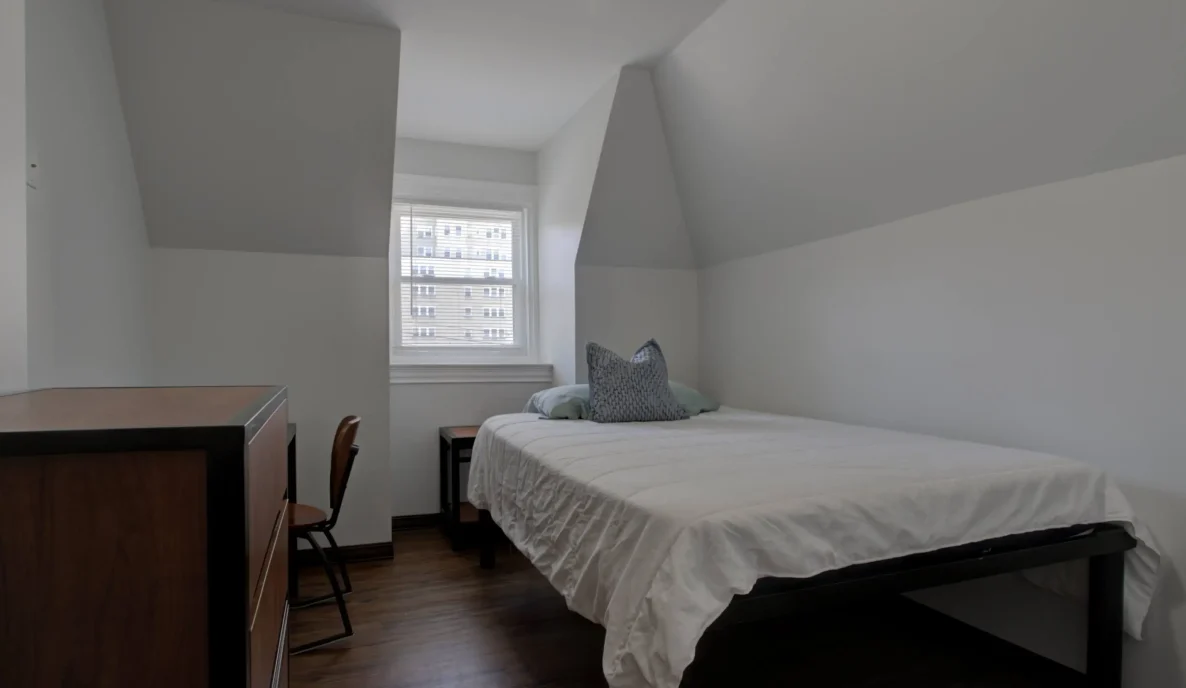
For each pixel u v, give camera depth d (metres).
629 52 2.85
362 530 3.18
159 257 2.90
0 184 1.45
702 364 3.87
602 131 3.18
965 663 2.09
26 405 0.95
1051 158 1.91
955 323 2.28
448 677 1.99
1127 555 1.74
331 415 3.17
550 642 2.23
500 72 3.03
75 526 0.65
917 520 1.52
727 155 3.00
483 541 2.99
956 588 2.31
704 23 2.59
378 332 3.23
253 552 0.78
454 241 4.01
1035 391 2.01
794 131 2.59
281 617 1.25
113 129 2.37
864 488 1.52
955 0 1.80
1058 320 1.94
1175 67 1.54
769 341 3.28
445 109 3.46
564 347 3.74
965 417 2.24
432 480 3.74
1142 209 1.73
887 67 2.10
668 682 1.19
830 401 2.87
